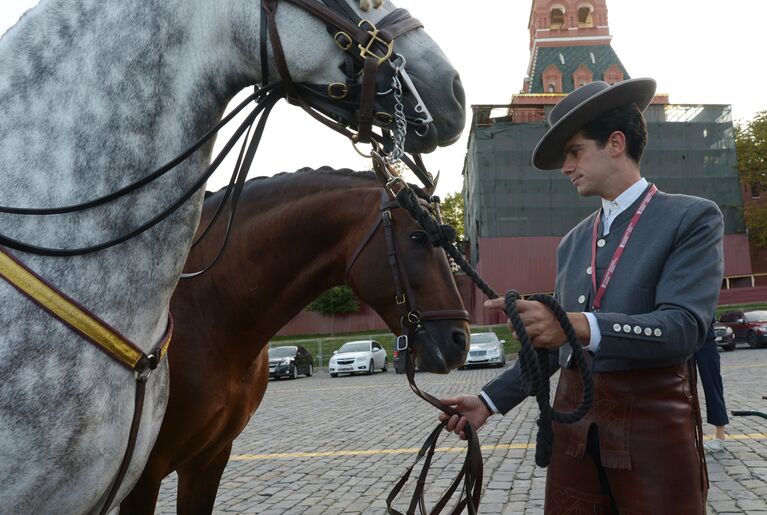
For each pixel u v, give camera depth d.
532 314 1.64
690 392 1.83
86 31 1.59
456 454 6.72
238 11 1.67
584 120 1.89
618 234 1.92
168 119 1.63
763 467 5.33
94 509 1.56
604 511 1.91
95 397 1.44
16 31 1.59
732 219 41.94
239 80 1.74
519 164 40.94
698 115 42.66
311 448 7.59
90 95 1.56
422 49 1.71
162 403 1.75
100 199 1.51
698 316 1.68
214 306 2.71
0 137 1.50
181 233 1.66
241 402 2.79
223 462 2.94
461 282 40.78
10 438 1.34
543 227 40.50
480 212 40.72
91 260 1.50
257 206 2.89
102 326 1.46
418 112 1.66
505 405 2.20
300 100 1.76
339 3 1.69
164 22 1.64
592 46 55.03
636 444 1.75
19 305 1.39
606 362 1.81
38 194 1.48
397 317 2.85
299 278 2.88
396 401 12.44
